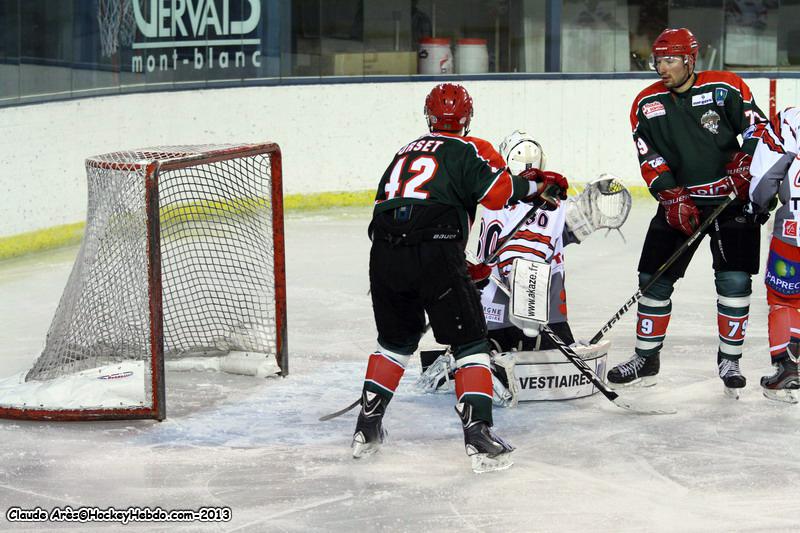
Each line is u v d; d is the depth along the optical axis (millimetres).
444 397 12727
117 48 24281
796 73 30734
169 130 25891
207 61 26641
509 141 12375
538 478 9984
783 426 11539
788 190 11930
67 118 22875
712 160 12492
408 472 10172
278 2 27984
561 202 12016
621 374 12992
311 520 8984
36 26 21812
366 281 19656
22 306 17750
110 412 11664
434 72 30891
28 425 11594
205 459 10547
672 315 16922
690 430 11398
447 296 10078
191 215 15828
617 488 9727
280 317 13680
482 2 31031
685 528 8820
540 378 12328
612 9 31734
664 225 12836
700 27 31906
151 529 8820
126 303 12375
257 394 12898
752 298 18266
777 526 8852
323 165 28625
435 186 10094
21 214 21781
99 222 12344
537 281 11250
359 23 29781
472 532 8727
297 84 28062
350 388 13148
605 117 30391
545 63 31375
